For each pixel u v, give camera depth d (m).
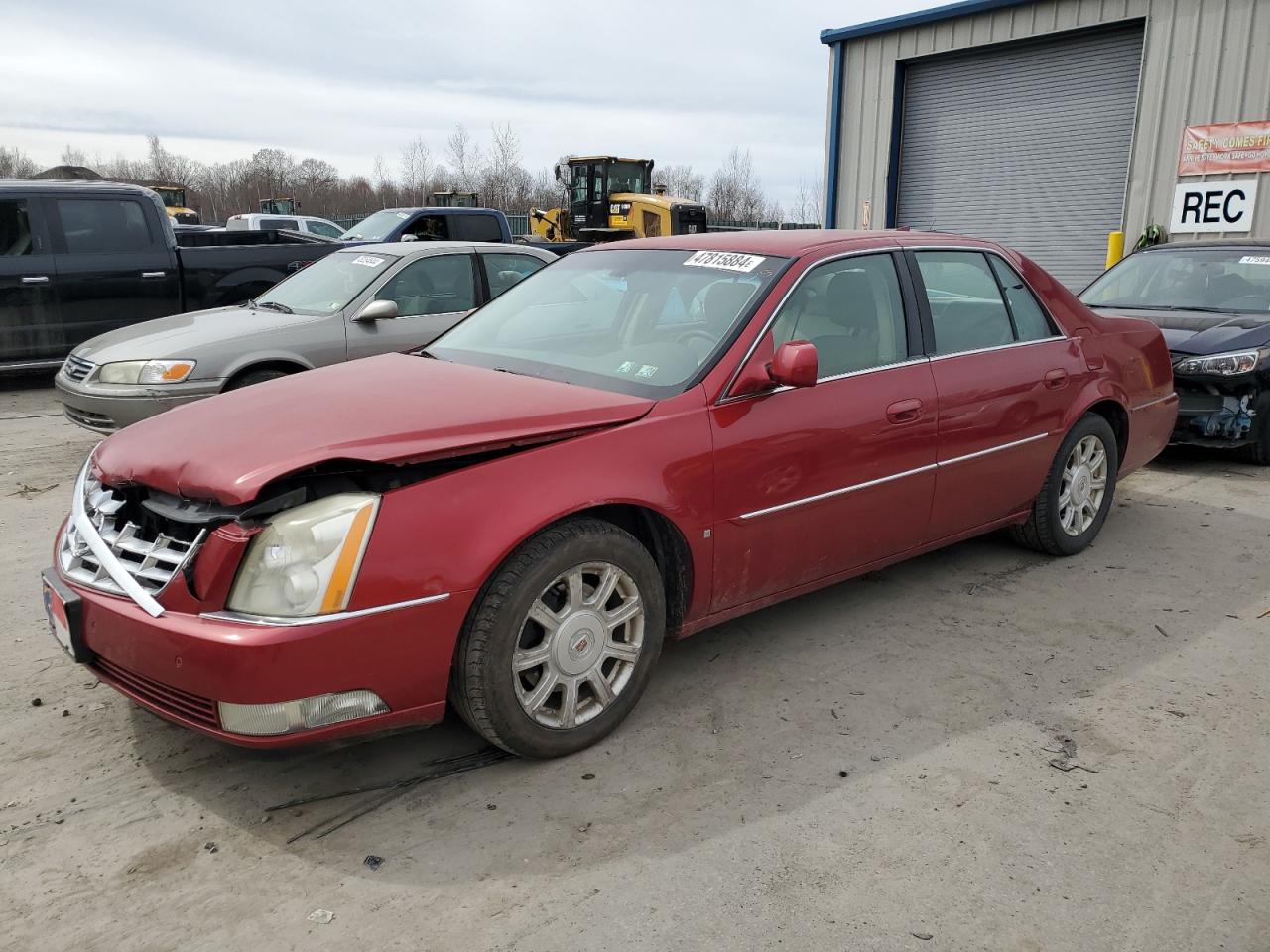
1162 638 3.98
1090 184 13.94
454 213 13.84
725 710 3.37
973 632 4.03
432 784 2.91
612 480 2.97
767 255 3.73
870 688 3.54
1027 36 13.90
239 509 2.58
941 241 4.28
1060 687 3.55
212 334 6.51
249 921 2.34
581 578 2.98
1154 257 8.24
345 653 2.53
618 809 2.79
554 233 24.05
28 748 3.09
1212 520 5.61
